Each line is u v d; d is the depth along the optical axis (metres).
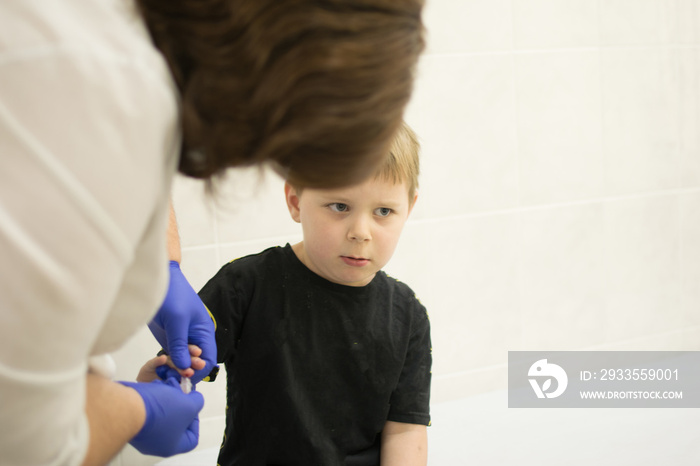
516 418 1.57
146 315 0.55
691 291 1.91
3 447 0.46
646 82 1.75
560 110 1.67
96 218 0.41
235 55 0.42
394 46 0.44
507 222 1.67
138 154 0.41
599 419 1.55
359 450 0.98
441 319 1.65
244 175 0.64
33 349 0.42
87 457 0.55
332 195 0.82
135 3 0.45
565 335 1.78
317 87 0.42
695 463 1.34
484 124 1.61
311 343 0.92
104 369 0.64
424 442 0.99
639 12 1.72
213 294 0.91
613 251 1.80
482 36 1.57
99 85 0.39
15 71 0.38
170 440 0.65
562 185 1.71
